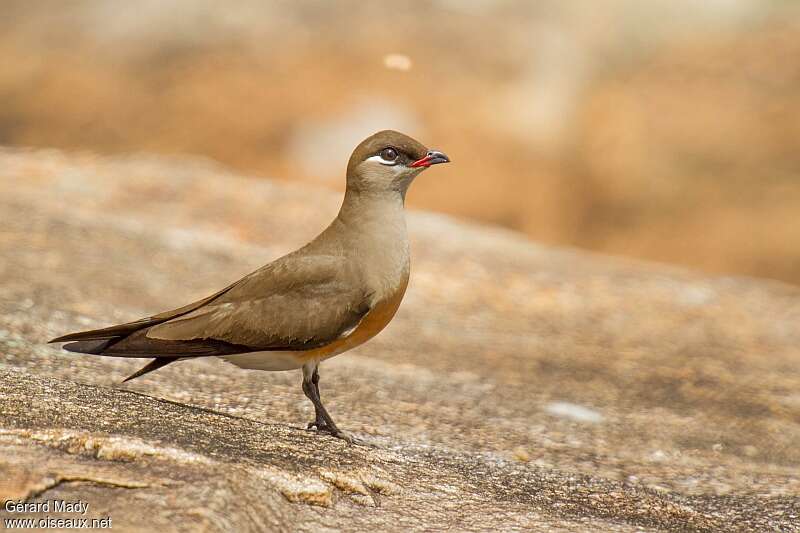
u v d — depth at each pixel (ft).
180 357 25.62
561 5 106.52
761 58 100.89
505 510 23.02
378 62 99.14
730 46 102.73
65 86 97.96
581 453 31.04
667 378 43.60
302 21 104.73
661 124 94.89
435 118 93.91
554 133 93.81
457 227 66.74
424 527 21.16
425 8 106.52
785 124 94.48
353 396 33.01
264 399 30.22
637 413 37.58
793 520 25.93
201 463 19.98
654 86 98.84
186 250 52.42
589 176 91.09
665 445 33.58
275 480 20.71
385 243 26.66
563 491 25.91
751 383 44.01
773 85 98.43
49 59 100.17
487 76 98.73
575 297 55.67
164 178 65.67
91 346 24.91
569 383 40.96
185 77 98.48
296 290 26.00
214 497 18.71
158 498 18.44
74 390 24.26
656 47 103.19
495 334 47.98
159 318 25.61
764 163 92.02
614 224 89.15
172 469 19.61
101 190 61.62
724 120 94.94
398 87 96.53
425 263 57.98
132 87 98.07
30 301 37.17
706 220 88.63
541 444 31.30
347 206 26.99
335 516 20.71
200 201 62.49
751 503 27.40
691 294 58.54
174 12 104.22
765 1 106.83
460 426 31.65
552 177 90.84
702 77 99.30
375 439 27.94
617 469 29.76
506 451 29.71
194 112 95.45
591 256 65.31
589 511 24.38
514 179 89.97
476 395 36.55
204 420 23.85
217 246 54.39
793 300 60.03
